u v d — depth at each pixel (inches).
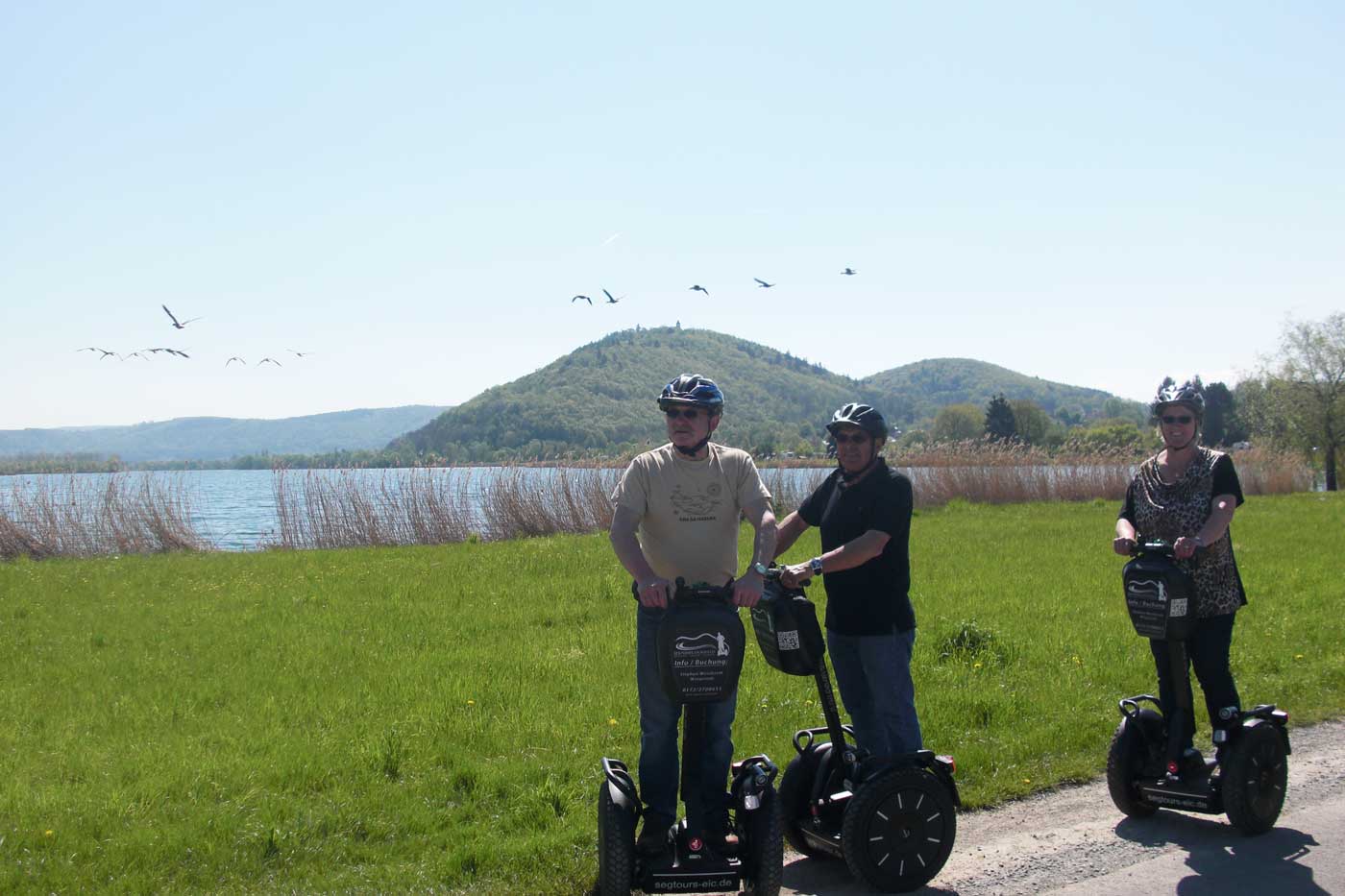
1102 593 533.0
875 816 193.2
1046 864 208.5
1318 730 299.3
